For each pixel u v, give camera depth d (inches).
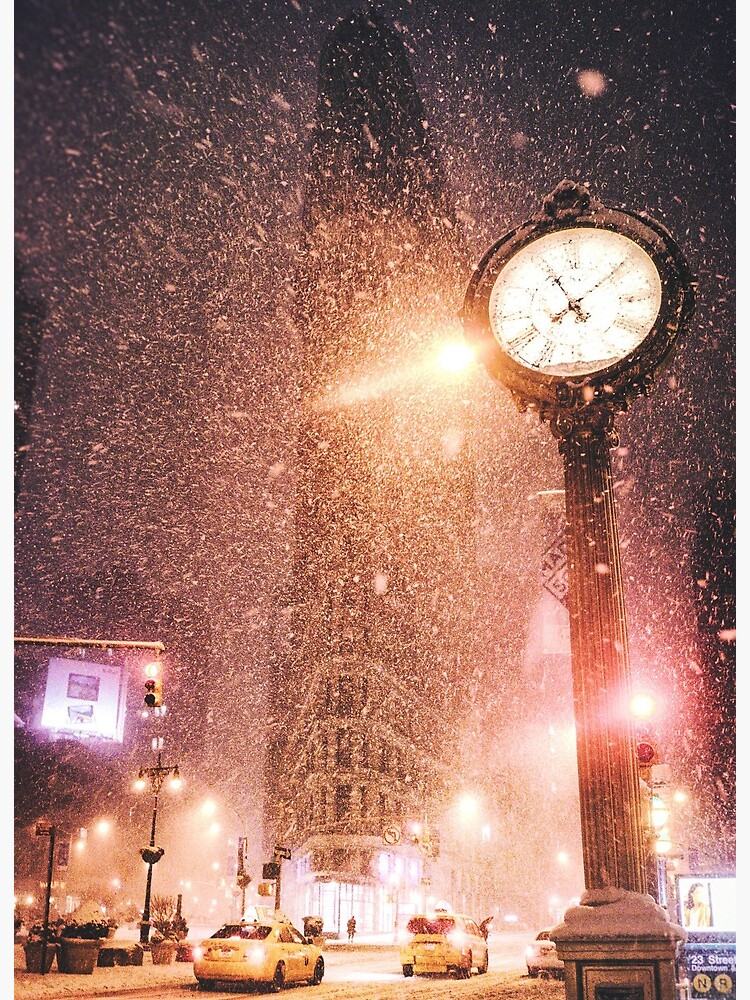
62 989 761.6
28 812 3297.2
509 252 417.1
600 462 402.0
